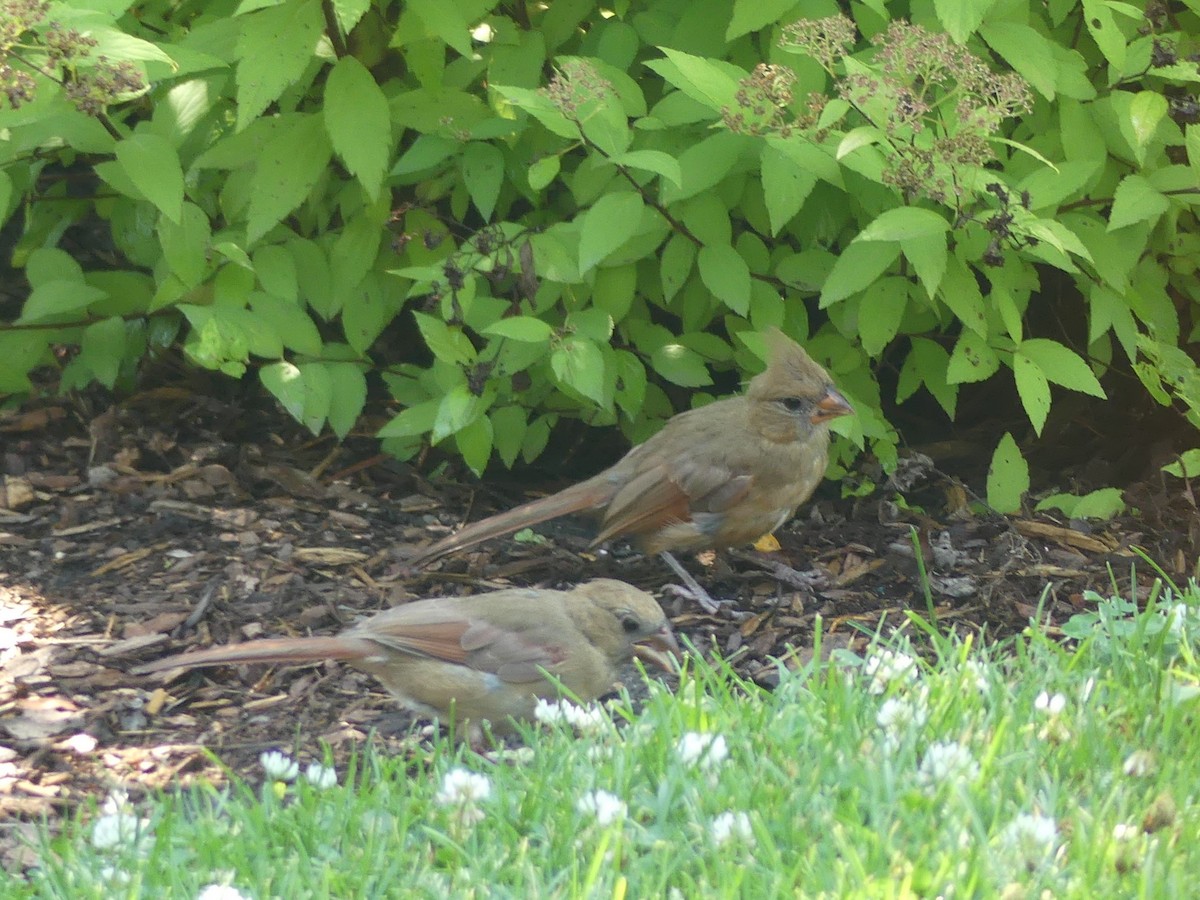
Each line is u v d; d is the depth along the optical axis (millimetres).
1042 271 13133
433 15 10047
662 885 6039
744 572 11023
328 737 8477
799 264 11125
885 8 11062
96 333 11875
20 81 9000
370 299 11625
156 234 12023
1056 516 11922
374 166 10273
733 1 10930
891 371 13789
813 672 8227
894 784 6859
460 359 10586
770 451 10398
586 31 11984
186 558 10586
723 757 7129
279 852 6531
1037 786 6977
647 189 10930
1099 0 9984
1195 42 11477
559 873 6230
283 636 9633
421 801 6938
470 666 7949
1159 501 11891
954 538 11492
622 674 9258
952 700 7621
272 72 9844
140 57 9062
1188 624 8820
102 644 9414
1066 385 10523
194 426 12672
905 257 10836
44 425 12492
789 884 5992
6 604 9859
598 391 10203
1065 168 10086
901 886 5840
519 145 11484
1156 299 11781
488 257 10531
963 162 9414
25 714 8555
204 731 8523
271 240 11555
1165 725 7535
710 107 10328
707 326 12164
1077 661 8242
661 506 10391
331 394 11234
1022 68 9930
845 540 11516
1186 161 11922
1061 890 5988
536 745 7371
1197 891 6035
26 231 12969
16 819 7445
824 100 9836
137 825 6688
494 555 11125
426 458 12602
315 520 11367
